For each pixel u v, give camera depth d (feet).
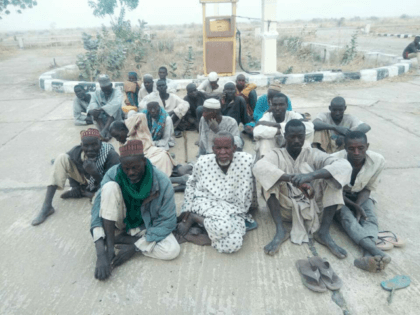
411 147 17.13
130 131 13.52
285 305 8.16
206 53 32.48
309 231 10.53
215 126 14.34
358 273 9.07
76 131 21.08
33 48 86.22
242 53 51.49
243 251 10.11
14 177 15.19
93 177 11.94
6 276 9.30
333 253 9.77
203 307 8.17
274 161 10.14
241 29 125.08
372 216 10.52
